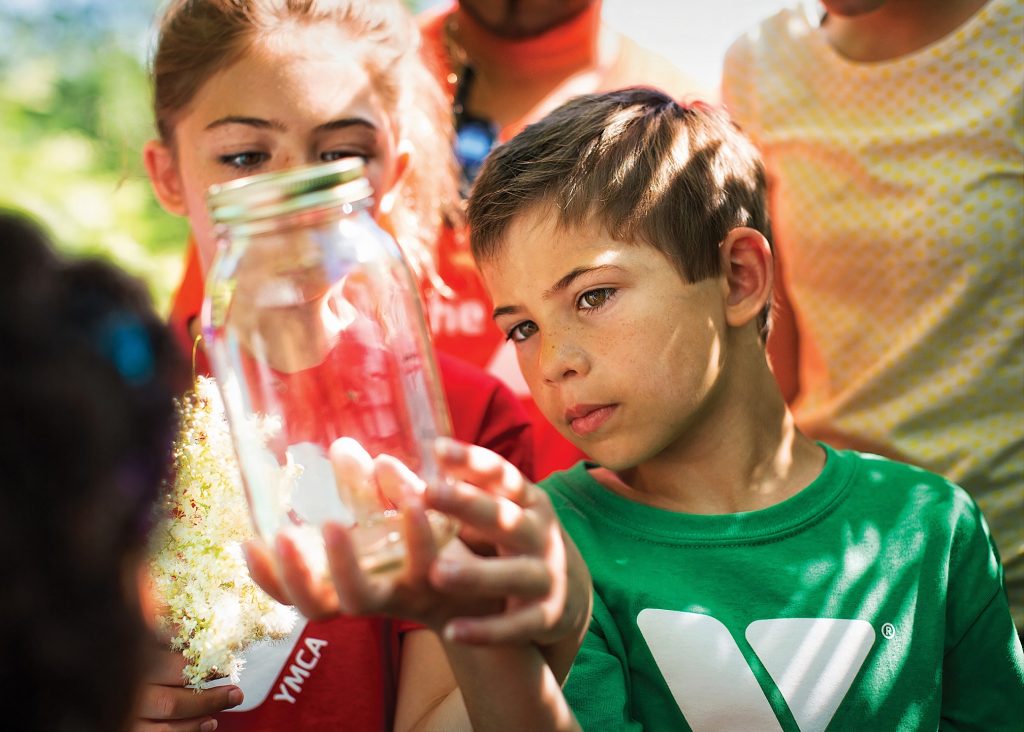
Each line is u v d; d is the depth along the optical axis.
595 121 1.48
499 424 1.82
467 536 1.01
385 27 1.77
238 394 0.93
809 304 2.07
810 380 2.11
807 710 1.32
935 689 1.40
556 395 1.36
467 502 0.86
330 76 1.60
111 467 0.65
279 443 0.93
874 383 1.96
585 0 2.29
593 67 2.40
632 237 1.37
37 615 0.61
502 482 0.92
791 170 2.08
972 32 1.91
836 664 1.35
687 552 1.42
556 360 1.35
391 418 0.94
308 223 0.87
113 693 0.65
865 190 1.99
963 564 1.48
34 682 0.62
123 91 4.61
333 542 0.80
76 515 0.63
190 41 1.61
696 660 1.34
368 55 1.68
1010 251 1.86
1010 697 1.48
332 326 0.92
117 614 0.65
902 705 1.37
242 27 1.58
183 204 1.78
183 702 1.10
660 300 1.36
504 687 0.96
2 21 4.73
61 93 4.61
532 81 2.37
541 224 1.37
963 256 1.88
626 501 1.48
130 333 0.68
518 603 0.90
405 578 0.85
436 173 2.14
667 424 1.37
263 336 0.91
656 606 1.37
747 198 1.56
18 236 0.67
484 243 1.43
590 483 1.52
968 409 1.90
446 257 2.21
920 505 1.49
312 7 1.64
